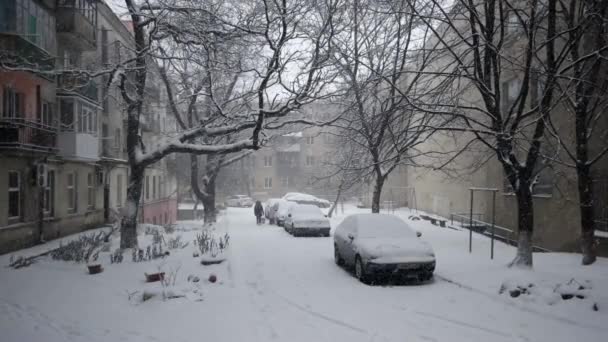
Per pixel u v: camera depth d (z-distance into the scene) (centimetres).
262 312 830
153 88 2159
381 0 1462
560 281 920
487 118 1945
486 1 1189
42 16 1780
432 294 970
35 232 1803
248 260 1420
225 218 3825
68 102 1981
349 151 2491
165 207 4109
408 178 4153
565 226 1619
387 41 1836
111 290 995
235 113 1666
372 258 1072
